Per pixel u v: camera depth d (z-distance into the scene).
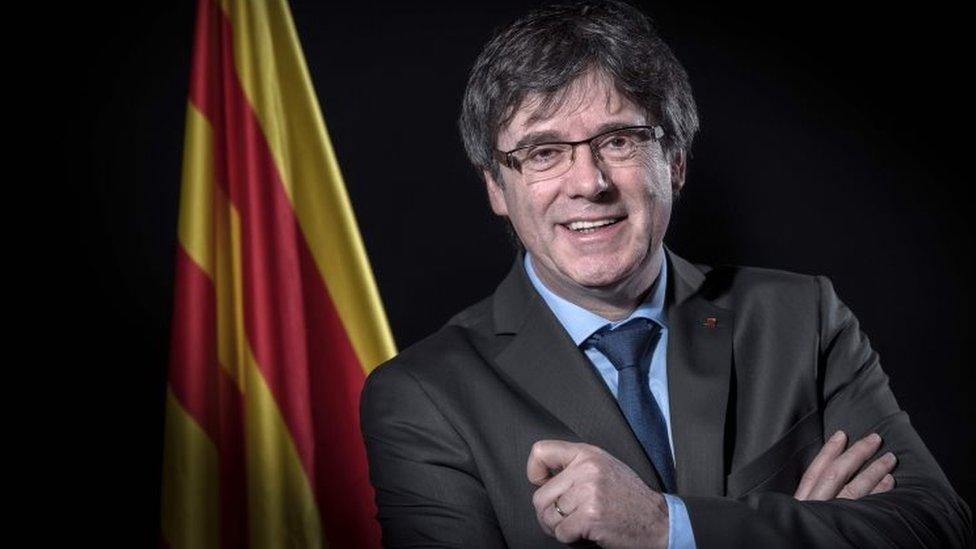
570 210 1.37
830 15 2.31
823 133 2.29
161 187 2.09
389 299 2.21
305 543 1.91
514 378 1.46
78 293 2.06
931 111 2.30
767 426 1.44
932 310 2.28
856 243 2.28
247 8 2.01
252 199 1.96
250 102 1.98
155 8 2.11
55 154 2.05
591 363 1.46
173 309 1.92
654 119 1.40
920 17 2.30
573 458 1.24
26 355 2.03
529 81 1.36
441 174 2.23
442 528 1.41
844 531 1.24
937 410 2.27
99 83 2.08
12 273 2.03
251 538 1.90
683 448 1.40
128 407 2.07
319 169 2.01
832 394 1.51
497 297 1.57
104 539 2.05
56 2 2.06
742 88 2.28
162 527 1.87
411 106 2.23
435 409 1.45
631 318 1.49
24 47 2.05
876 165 2.29
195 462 1.87
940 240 2.28
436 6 2.23
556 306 1.51
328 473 1.96
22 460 2.03
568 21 1.38
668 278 1.54
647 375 1.48
